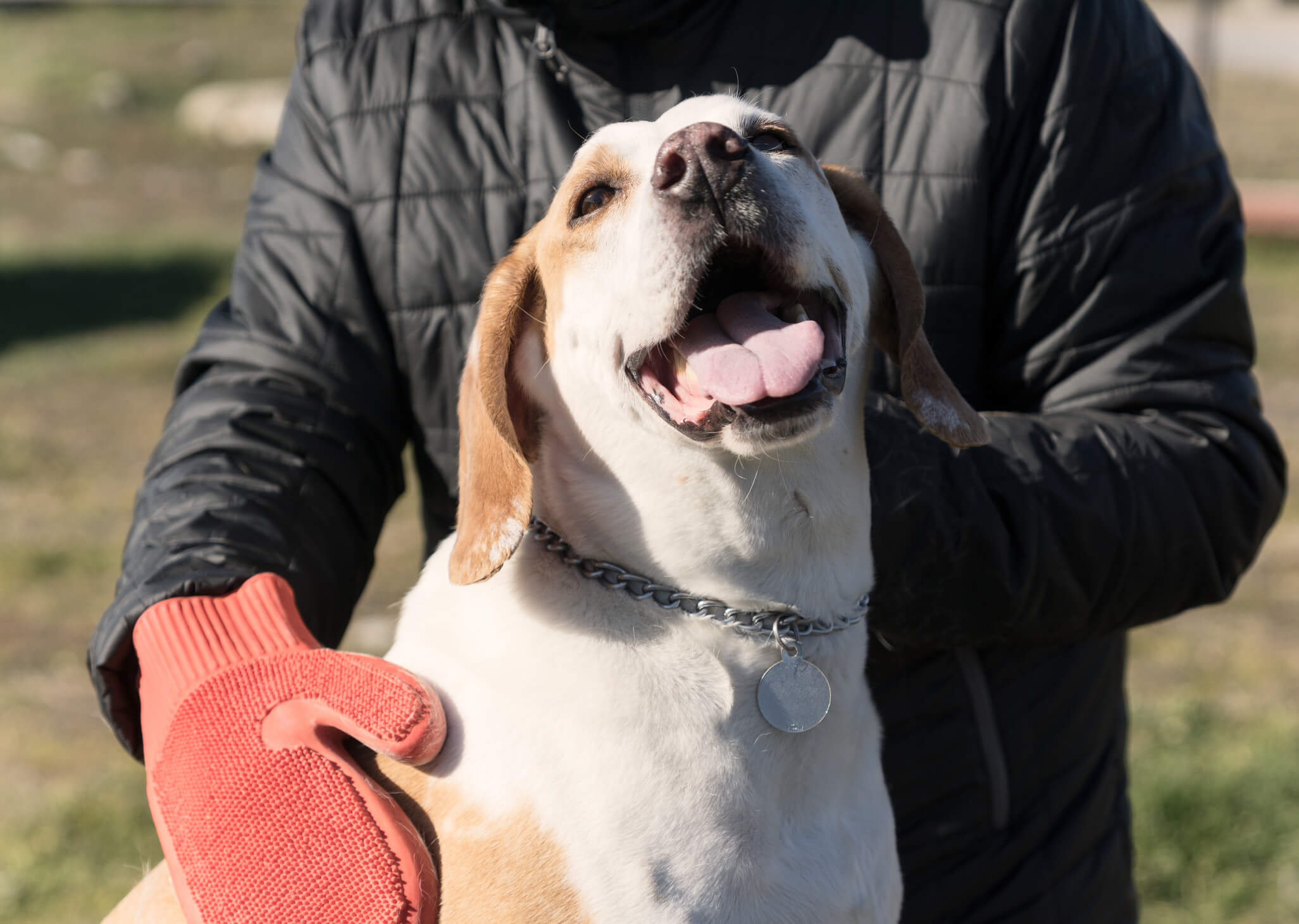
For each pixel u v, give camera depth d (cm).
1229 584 203
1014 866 207
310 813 158
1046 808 209
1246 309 207
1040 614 191
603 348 177
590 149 185
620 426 178
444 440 218
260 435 202
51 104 1927
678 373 176
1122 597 193
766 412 164
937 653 203
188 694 169
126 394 855
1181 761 396
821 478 177
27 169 1634
